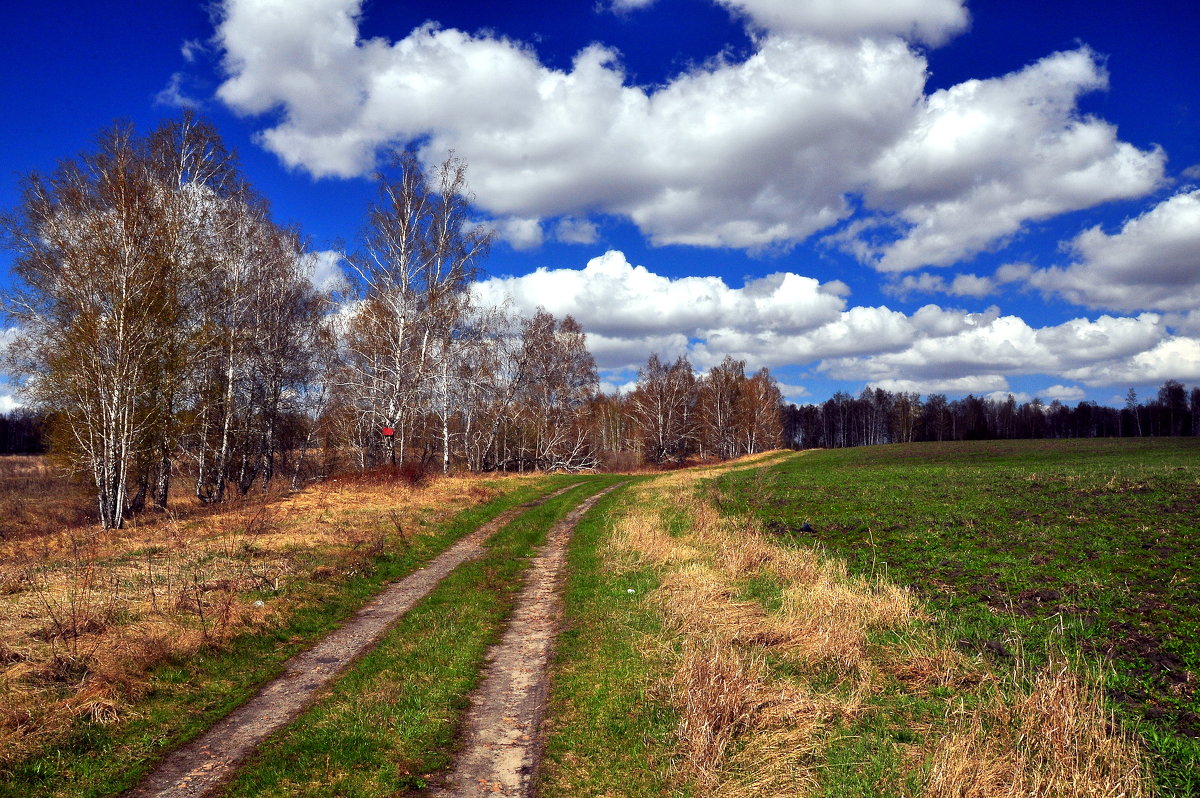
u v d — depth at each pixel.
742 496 29.52
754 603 11.70
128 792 6.44
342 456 42.47
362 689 9.00
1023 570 12.98
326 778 6.64
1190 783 5.69
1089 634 9.32
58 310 22.78
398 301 35.66
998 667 8.30
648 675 8.91
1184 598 10.67
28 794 6.24
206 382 28.33
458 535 21.34
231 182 29.41
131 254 22.62
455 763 7.05
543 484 41.38
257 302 31.80
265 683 9.38
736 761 6.55
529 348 53.03
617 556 16.77
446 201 36.75
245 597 12.56
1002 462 46.16
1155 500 20.64
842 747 6.66
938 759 5.94
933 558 14.62
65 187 22.62
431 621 12.23
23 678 8.18
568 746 7.30
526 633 11.80
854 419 151.12
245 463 33.50
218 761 7.07
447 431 42.00
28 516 26.72
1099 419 140.25
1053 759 6.00
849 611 10.31
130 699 8.20
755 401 93.12
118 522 22.61
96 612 10.78
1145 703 7.19
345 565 15.75
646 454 88.19
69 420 23.20
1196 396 124.94
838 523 20.38
